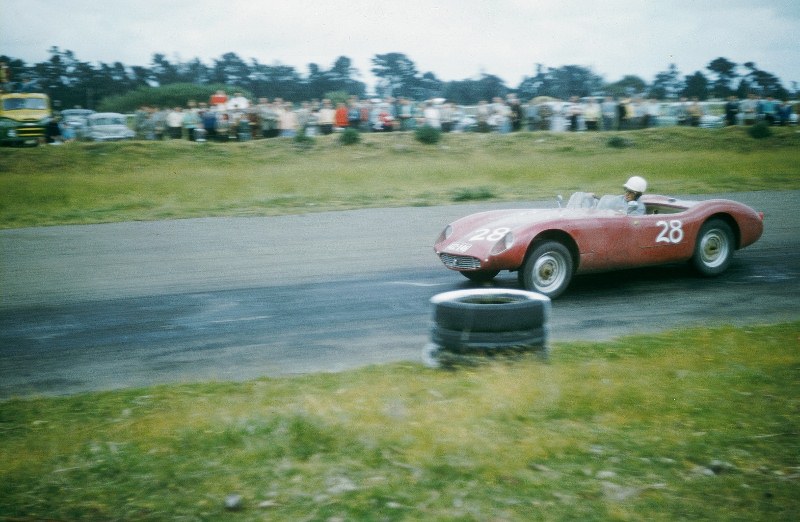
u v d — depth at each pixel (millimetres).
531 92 68312
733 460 3541
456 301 5242
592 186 18125
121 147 22859
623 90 37594
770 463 3510
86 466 3674
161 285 8727
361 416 4035
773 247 10469
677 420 4031
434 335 5223
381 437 3760
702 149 25375
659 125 29500
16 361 6027
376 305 7602
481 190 16547
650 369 4926
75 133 29359
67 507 3279
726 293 7930
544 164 21578
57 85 91625
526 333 5047
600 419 4043
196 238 11898
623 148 25281
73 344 6469
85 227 13203
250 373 5578
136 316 7367
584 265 7699
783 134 27000
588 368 4902
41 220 13961
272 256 10344
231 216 14172
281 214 14312
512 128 27172
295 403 4422
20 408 4777
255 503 3215
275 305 7680
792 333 6105
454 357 5074
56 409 4727
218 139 24797
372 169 20469
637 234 7895
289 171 20297
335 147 24125
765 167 21109
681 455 3588
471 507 3098
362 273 9172
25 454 3889
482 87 69812
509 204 15281
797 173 20172
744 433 3852
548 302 5172
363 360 5824
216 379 5445
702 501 3164
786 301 7578
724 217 8656
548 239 7637
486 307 5004
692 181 18781
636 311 7242
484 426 3900
